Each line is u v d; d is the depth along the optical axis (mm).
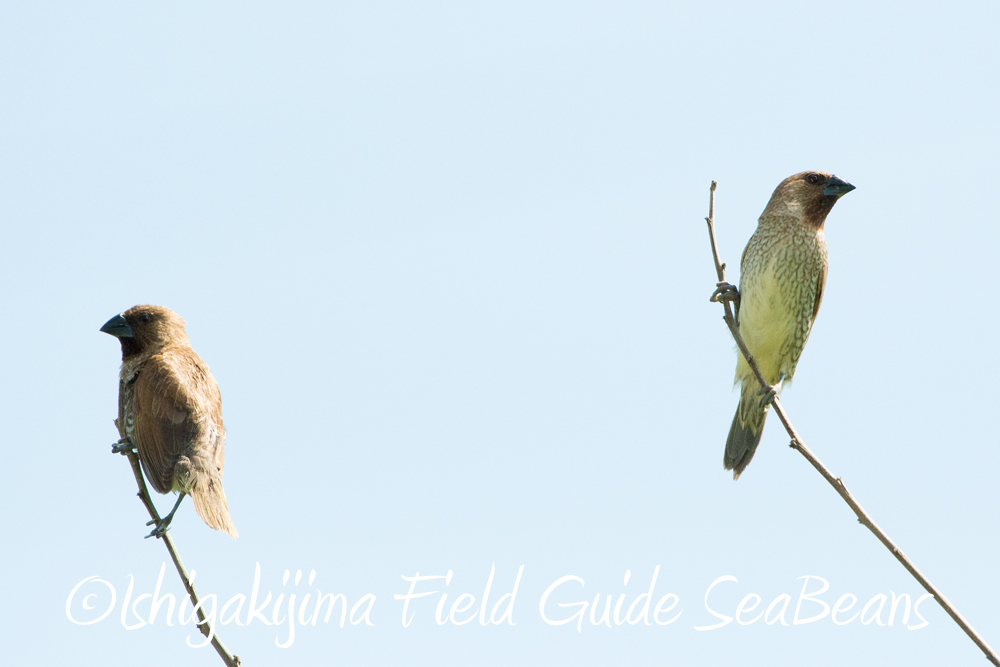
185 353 10977
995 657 7227
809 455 8492
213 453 10375
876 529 8016
